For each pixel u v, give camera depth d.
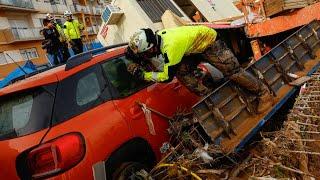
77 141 3.06
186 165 3.69
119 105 3.61
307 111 4.53
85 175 3.05
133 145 3.56
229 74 4.37
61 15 40.25
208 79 4.93
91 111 3.35
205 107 3.89
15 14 32.78
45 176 2.89
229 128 3.99
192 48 4.04
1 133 3.12
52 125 3.06
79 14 44.66
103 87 3.61
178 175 3.67
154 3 9.56
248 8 7.35
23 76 3.95
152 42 3.72
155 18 9.13
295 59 5.59
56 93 3.21
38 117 3.06
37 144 2.94
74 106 3.26
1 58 29.95
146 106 3.85
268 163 3.63
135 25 9.10
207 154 3.73
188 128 4.13
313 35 6.32
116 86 3.74
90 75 3.55
